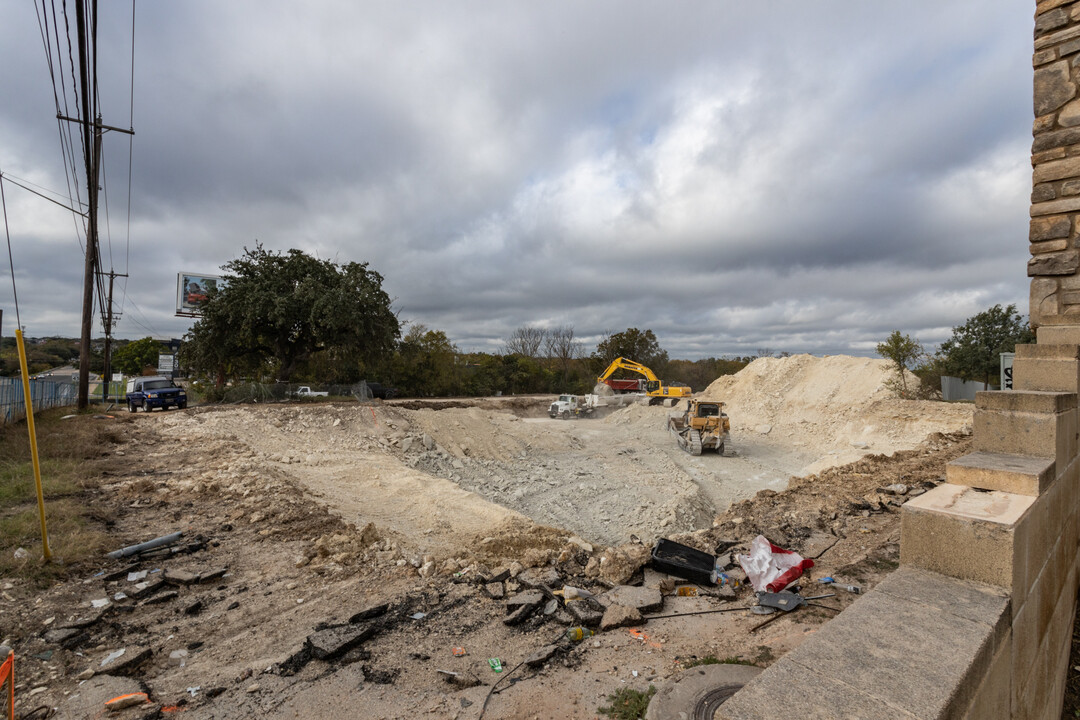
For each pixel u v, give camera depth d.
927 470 10.94
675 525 13.11
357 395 32.22
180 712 3.85
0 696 3.98
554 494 17.09
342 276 31.33
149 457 14.14
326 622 5.22
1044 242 5.69
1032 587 2.69
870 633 2.02
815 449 25.23
